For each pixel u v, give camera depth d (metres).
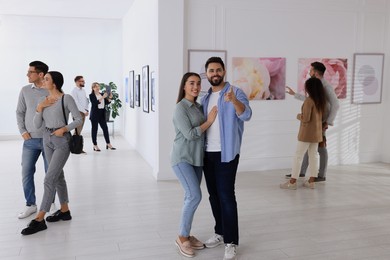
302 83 6.57
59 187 4.03
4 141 10.02
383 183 5.67
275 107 6.49
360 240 3.60
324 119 5.40
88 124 10.98
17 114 4.09
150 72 6.66
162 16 5.62
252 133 6.44
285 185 5.39
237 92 3.17
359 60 6.82
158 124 5.79
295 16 6.42
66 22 10.45
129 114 9.80
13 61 10.12
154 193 5.15
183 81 3.22
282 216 4.25
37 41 10.27
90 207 4.55
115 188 5.41
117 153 8.32
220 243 3.48
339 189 5.35
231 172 3.14
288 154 6.64
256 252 3.34
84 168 6.74
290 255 3.28
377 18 6.88
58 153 3.76
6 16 9.94
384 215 4.29
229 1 6.10
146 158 7.41
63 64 10.56
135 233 3.75
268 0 6.27
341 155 6.98
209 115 3.11
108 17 10.51
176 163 3.17
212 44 6.09
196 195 3.18
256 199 4.89
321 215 4.29
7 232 3.75
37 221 3.78
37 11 9.49
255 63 6.31
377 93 7.03
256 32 6.27
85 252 3.32
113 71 10.98
